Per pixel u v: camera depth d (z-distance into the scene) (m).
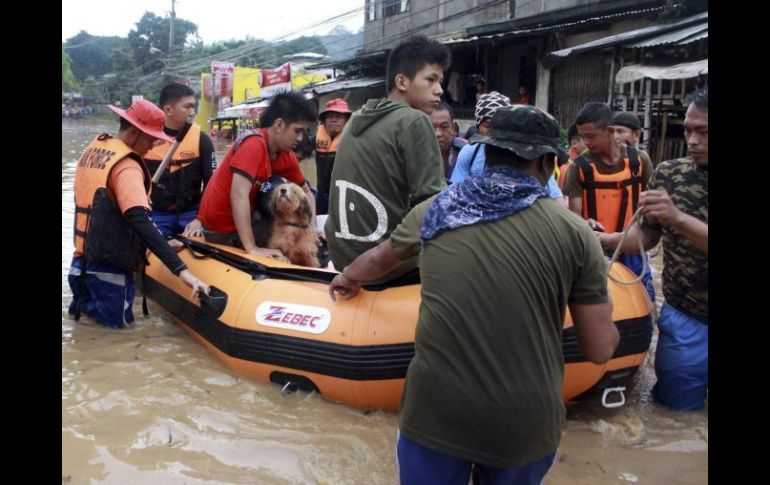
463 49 17.02
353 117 3.54
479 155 3.92
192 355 4.29
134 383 3.82
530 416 2.12
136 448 3.13
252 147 4.56
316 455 3.12
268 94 29.77
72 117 65.56
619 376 3.56
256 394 3.72
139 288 5.60
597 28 13.44
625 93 11.54
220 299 4.07
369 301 3.55
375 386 3.46
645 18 12.45
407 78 3.34
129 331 4.75
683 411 3.70
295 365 3.65
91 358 4.18
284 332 3.69
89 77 78.50
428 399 2.18
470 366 2.12
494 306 2.11
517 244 2.14
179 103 5.75
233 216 4.60
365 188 3.39
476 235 2.17
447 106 5.02
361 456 3.13
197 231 5.24
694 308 3.55
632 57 11.37
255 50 38.56
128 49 65.44
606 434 3.43
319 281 3.86
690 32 9.98
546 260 2.14
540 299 2.14
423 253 2.29
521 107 2.29
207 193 4.91
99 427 3.30
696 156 3.29
